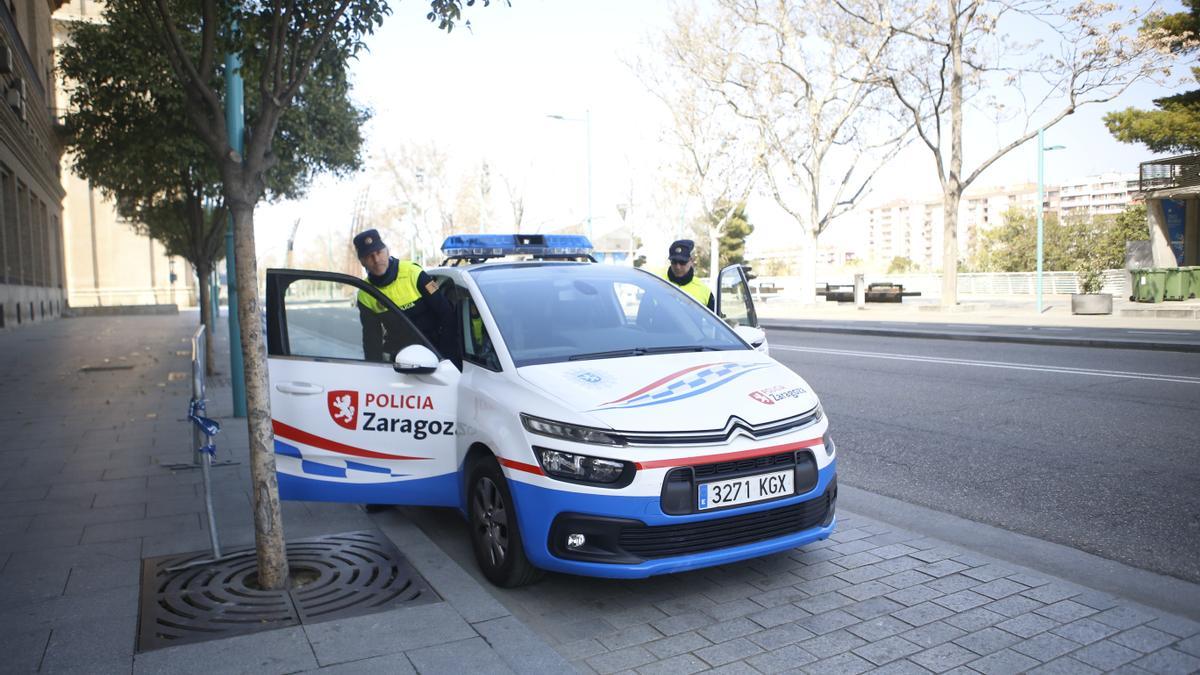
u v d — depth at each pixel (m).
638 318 5.13
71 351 18.75
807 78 29.14
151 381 12.88
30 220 29.14
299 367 4.75
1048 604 3.83
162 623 3.73
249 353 4.09
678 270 7.70
